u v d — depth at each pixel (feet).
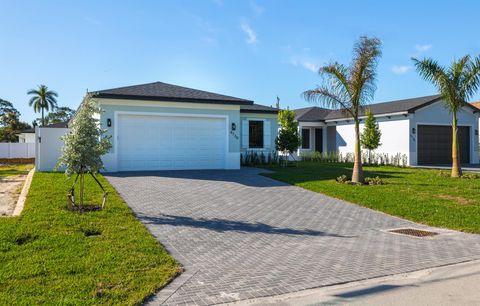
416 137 80.28
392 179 51.57
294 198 37.91
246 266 18.97
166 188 40.40
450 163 84.02
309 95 48.44
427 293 15.85
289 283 16.80
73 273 16.88
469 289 16.31
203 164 59.72
